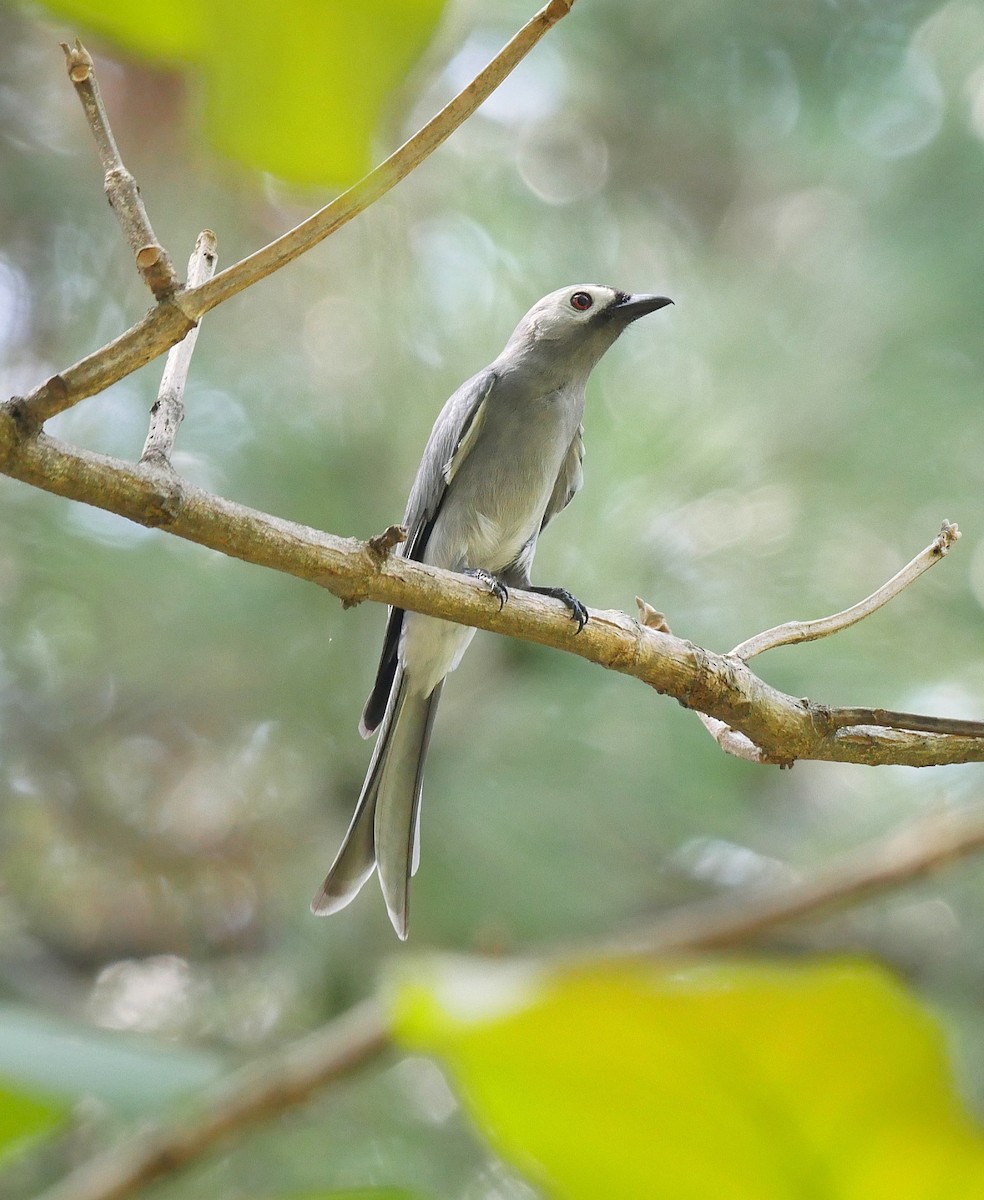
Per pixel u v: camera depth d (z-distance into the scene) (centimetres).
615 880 906
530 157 1216
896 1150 173
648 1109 173
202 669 987
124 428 980
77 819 1084
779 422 1005
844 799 1091
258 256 359
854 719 590
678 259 1145
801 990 162
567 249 1106
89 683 1038
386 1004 165
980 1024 906
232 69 234
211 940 1106
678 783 929
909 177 1080
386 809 823
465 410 925
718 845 968
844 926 1076
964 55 1095
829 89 1139
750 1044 167
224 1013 966
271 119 238
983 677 923
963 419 984
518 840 902
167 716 1038
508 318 1047
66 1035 262
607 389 1043
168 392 442
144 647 973
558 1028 164
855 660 924
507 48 318
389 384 1016
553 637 558
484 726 962
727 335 1043
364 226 1030
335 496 977
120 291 1052
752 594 949
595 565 957
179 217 966
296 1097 429
